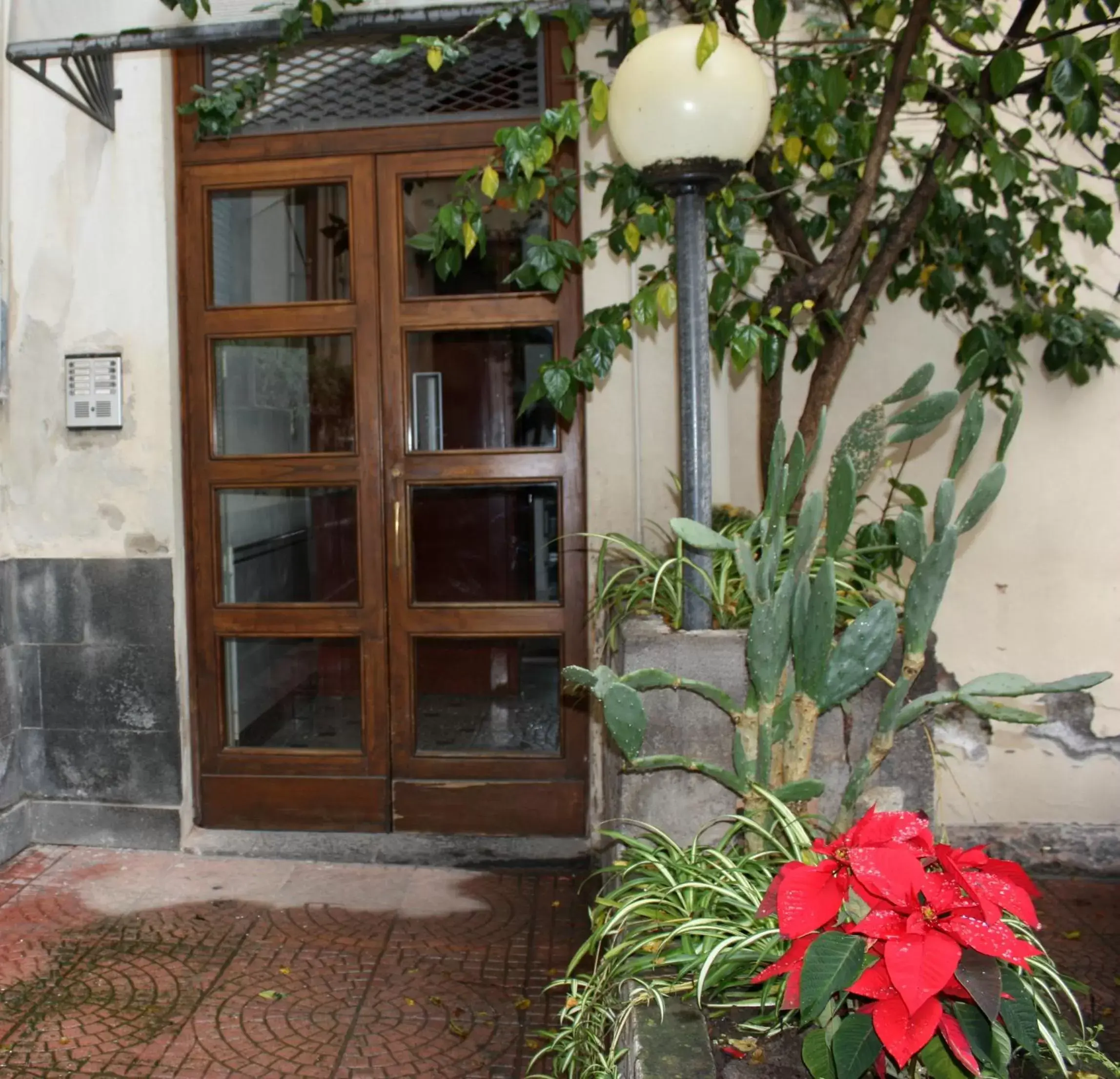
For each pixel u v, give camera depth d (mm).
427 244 3277
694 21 3092
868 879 1603
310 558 4191
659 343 3902
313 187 4105
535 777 4117
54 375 4062
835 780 2748
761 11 2896
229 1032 2916
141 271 4004
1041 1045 1790
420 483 4098
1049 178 3328
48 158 4027
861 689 2502
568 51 3348
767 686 2346
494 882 3900
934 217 3619
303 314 4113
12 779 4086
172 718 4098
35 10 3369
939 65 3465
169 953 3346
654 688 2686
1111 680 4062
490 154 3822
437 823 4145
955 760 4133
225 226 4148
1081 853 4062
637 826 2744
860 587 3123
